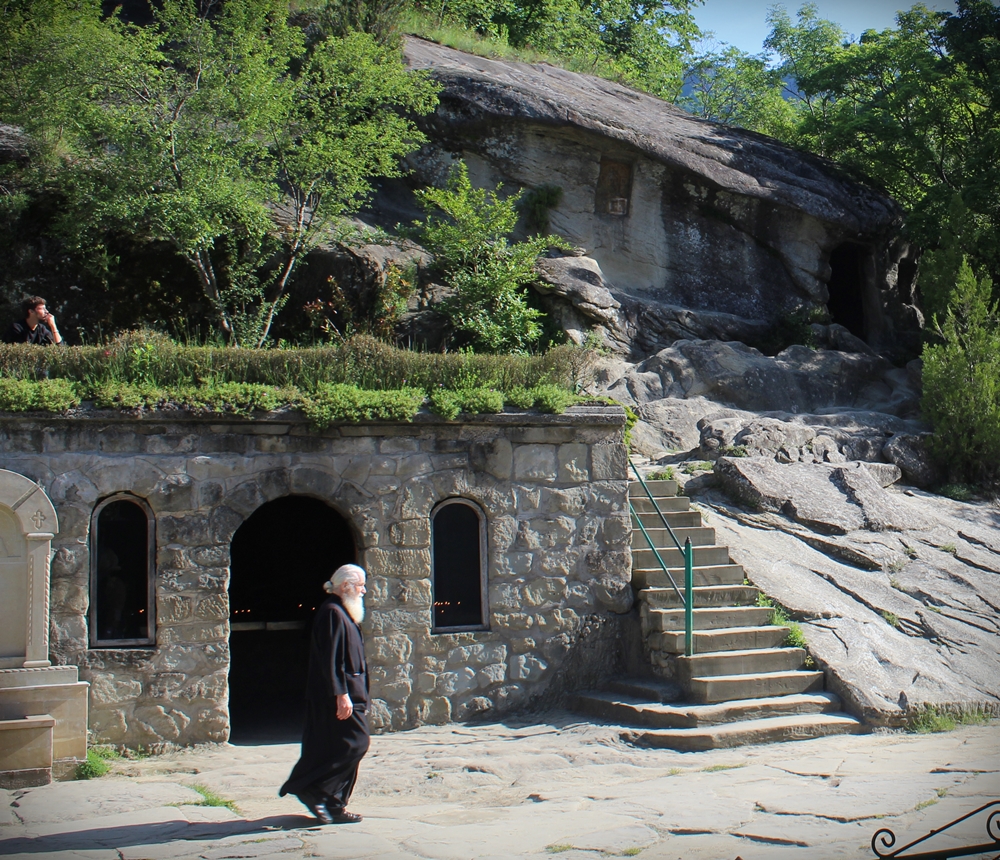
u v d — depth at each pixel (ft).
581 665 31.50
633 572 32.73
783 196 63.00
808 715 27.63
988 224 62.85
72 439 27.22
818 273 64.95
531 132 60.59
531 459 31.73
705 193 62.85
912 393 55.72
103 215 43.27
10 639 25.53
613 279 62.03
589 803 20.35
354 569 20.29
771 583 33.50
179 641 27.58
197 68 46.73
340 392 29.32
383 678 29.35
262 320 47.93
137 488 27.63
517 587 31.14
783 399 54.08
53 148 47.32
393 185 60.49
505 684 30.66
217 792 22.67
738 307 63.57
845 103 75.92
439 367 32.04
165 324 47.80
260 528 39.99
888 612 32.89
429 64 62.23
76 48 42.75
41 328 32.42
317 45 51.60
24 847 17.88
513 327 52.70
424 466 30.48
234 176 45.91
